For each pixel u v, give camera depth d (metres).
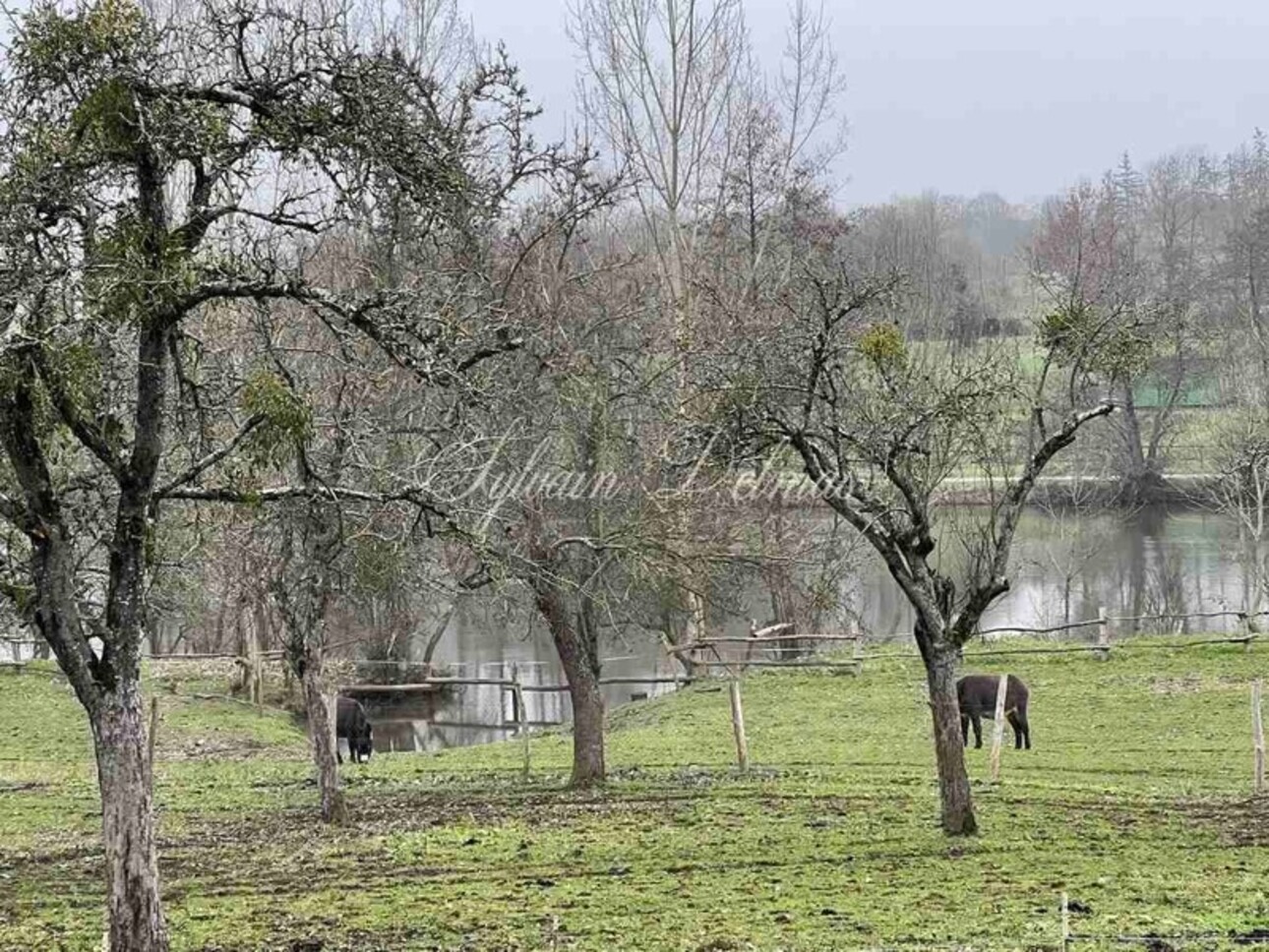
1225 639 53.03
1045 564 79.62
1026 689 40.91
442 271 29.67
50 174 17.36
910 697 48.97
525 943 19.84
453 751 46.47
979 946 18.27
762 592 68.00
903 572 27.14
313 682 31.73
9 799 36.44
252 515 29.11
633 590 36.69
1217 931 18.55
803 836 27.88
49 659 62.53
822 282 36.69
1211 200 136.75
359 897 23.55
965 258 136.00
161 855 28.19
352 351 26.02
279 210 19.94
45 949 20.36
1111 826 28.12
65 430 18.72
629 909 21.94
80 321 17.12
